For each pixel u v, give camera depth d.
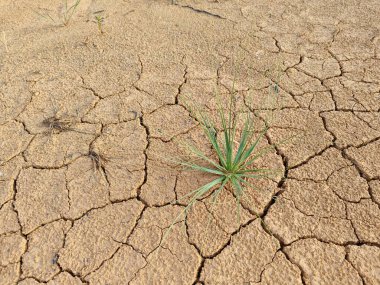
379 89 0.79
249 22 1.03
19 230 0.61
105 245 0.58
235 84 0.84
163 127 0.75
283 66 0.88
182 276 0.54
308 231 0.57
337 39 0.94
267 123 0.74
